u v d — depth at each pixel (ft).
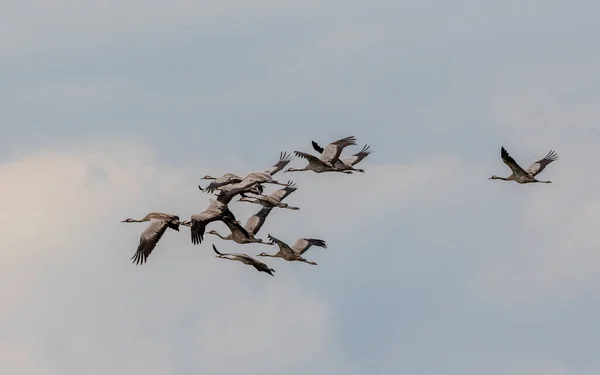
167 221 229.66
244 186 244.22
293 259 246.06
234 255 243.60
